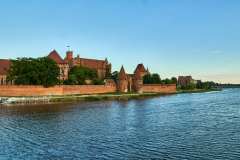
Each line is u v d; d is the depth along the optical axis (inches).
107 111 4766.2
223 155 2123.5
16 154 2217.0
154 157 2108.8
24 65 7327.8
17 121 3708.2
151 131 2994.6
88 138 2701.8
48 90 7352.4
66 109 5049.2
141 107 5418.3
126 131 3009.4
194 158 2070.6
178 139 2605.8
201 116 4099.4
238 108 5147.6
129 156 2139.5
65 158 2114.9
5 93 7032.5
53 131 3048.7
